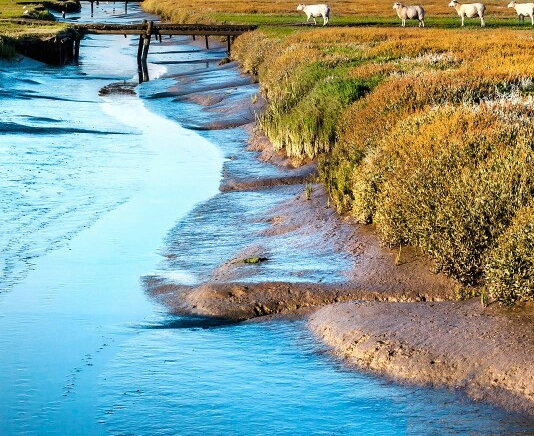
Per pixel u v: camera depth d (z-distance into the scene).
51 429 7.92
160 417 8.14
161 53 65.25
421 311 10.36
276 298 11.52
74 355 9.77
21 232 15.42
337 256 13.27
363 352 9.50
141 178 20.86
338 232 14.43
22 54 53.41
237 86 40.31
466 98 19.78
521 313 9.87
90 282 12.73
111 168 21.95
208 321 11.11
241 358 9.66
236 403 8.44
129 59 61.06
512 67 25.52
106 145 25.44
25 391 8.73
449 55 31.86
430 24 64.31
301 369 9.31
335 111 22.31
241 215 17.12
